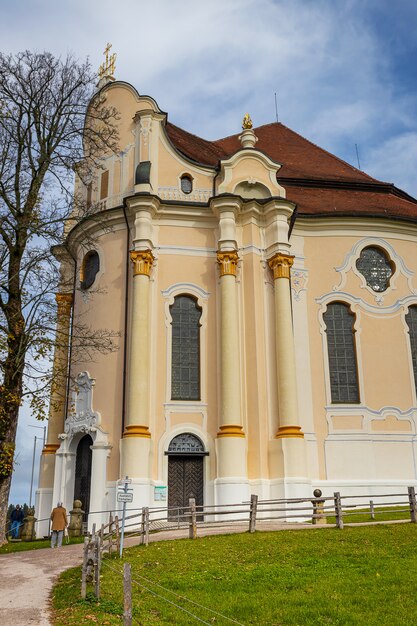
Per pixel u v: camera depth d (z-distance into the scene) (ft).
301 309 104.01
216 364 94.94
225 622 37.22
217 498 86.43
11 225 80.94
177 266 99.09
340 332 104.37
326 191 122.83
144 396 89.71
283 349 93.20
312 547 57.88
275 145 143.33
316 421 98.37
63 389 106.73
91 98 94.63
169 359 94.43
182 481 90.38
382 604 39.93
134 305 93.76
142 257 95.66
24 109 87.30
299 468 87.56
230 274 96.12
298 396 98.94
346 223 108.88
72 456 96.02
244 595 43.06
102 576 49.39
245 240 99.76
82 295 104.32
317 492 77.05
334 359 102.73
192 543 61.93
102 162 107.76
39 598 45.47
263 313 96.58
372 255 109.29
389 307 106.22
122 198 103.81
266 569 50.24
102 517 87.56
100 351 91.25
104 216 102.01
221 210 98.58
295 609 39.45
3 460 74.49
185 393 94.12
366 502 94.53
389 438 98.94
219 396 92.43
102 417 93.04
